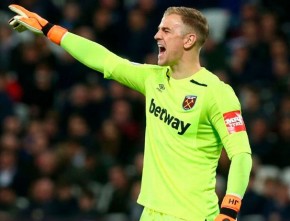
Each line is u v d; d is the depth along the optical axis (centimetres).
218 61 4850
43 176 4384
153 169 2017
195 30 2027
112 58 2138
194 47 2034
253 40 5016
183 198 1980
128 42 5200
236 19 5366
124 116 4684
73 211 4181
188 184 1983
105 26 5225
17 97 5047
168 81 2050
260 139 4500
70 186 4341
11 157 4481
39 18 2194
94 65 2145
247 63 4912
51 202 4191
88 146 4572
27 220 4088
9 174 4450
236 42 5212
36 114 4984
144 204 2011
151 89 2069
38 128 4631
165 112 2022
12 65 5097
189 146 1988
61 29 2177
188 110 1989
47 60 5109
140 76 2103
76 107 4806
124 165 4559
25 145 4556
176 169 1991
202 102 1980
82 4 5325
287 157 4491
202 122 1983
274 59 4972
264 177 4297
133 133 4684
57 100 5075
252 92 4581
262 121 4512
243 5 5366
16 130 4634
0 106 4788
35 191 4241
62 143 4572
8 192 4328
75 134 4600
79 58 2156
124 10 5366
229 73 4850
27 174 4431
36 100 5044
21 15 2192
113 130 4603
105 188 4334
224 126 1955
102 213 4203
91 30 5228
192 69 2033
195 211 1977
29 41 5206
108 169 4447
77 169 4391
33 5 5356
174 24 2027
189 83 2014
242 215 4128
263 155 4481
